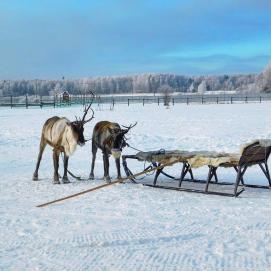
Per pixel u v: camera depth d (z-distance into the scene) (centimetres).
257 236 716
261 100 6912
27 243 706
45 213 902
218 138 2209
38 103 6384
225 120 3300
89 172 1448
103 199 1028
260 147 1054
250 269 579
